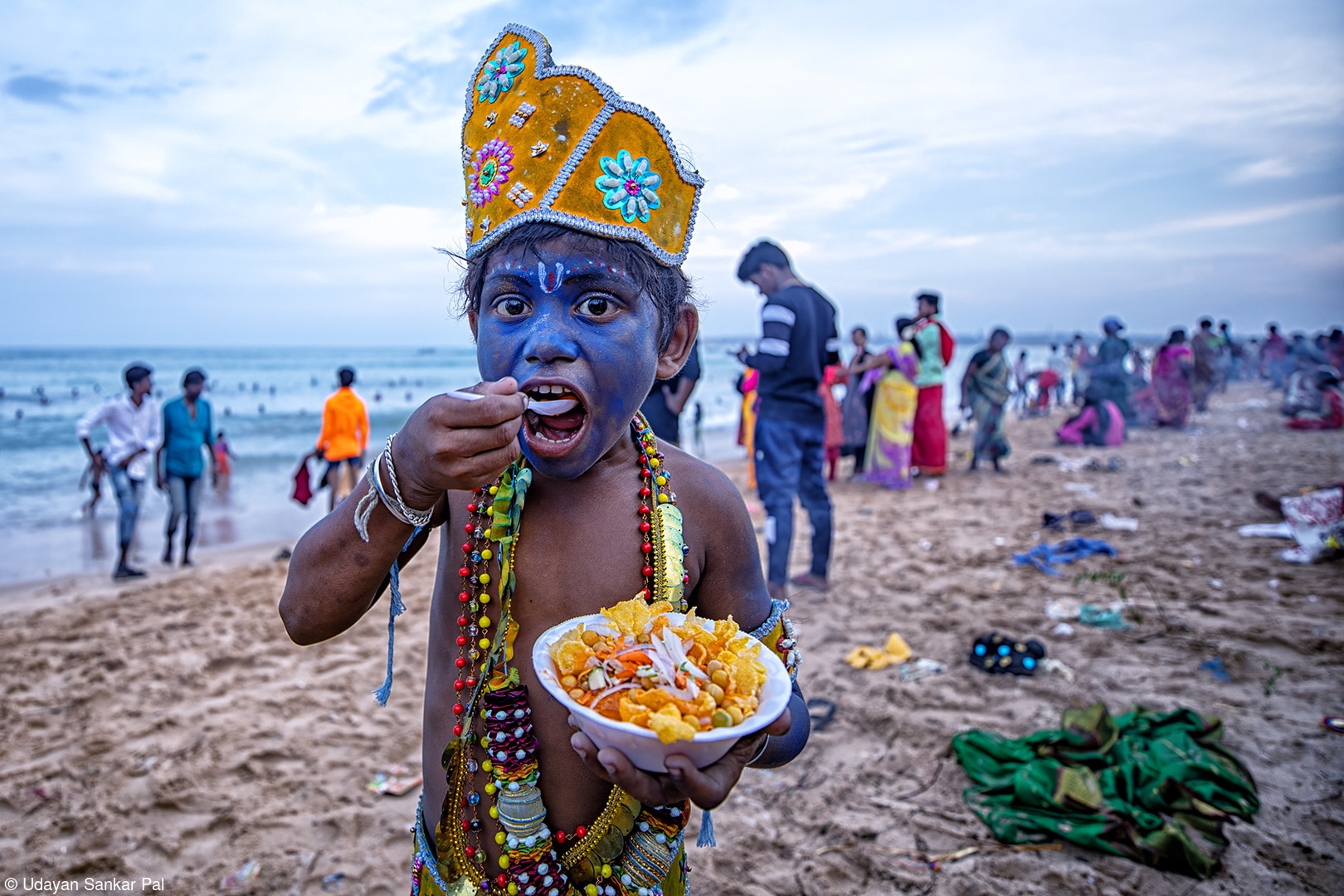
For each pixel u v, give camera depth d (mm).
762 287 5648
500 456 1030
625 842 1268
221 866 3131
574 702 1001
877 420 11039
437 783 1345
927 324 11062
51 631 5906
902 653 4887
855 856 3061
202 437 8422
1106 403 15344
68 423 25156
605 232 1158
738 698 1043
